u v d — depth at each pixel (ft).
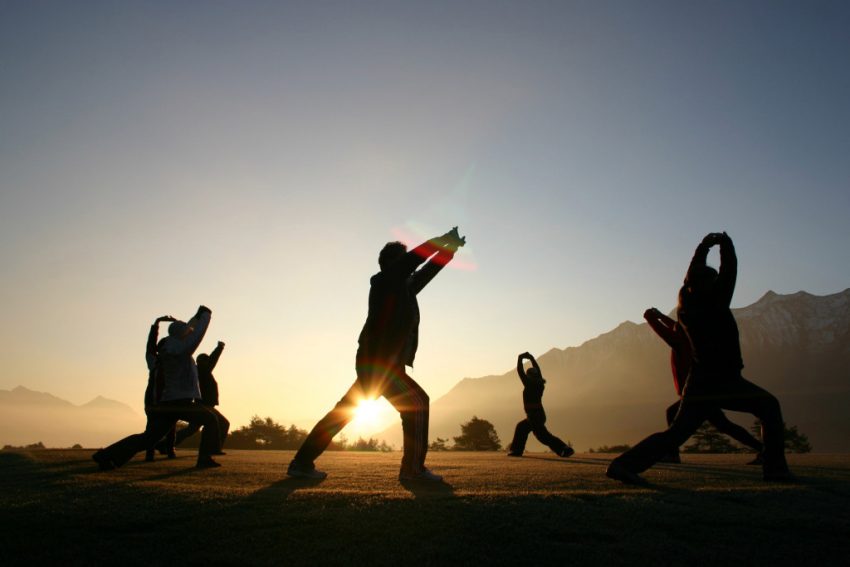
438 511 15.12
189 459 35.12
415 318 22.21
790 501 17.13
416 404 21.89
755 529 14.44
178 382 28.86
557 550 12.89
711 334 21.22
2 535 13.71
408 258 21.66
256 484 20.35
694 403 21.11
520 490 18.84
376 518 14.58
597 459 38.24
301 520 14.46
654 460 20.66
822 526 14.66
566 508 15.53
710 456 40.93
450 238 21.94
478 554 12.67
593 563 12.37
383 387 21.74
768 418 21.16
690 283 21.88
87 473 24.59
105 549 12.96
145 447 27.66
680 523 14.66
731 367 21.18
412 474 21.66
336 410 22.49
